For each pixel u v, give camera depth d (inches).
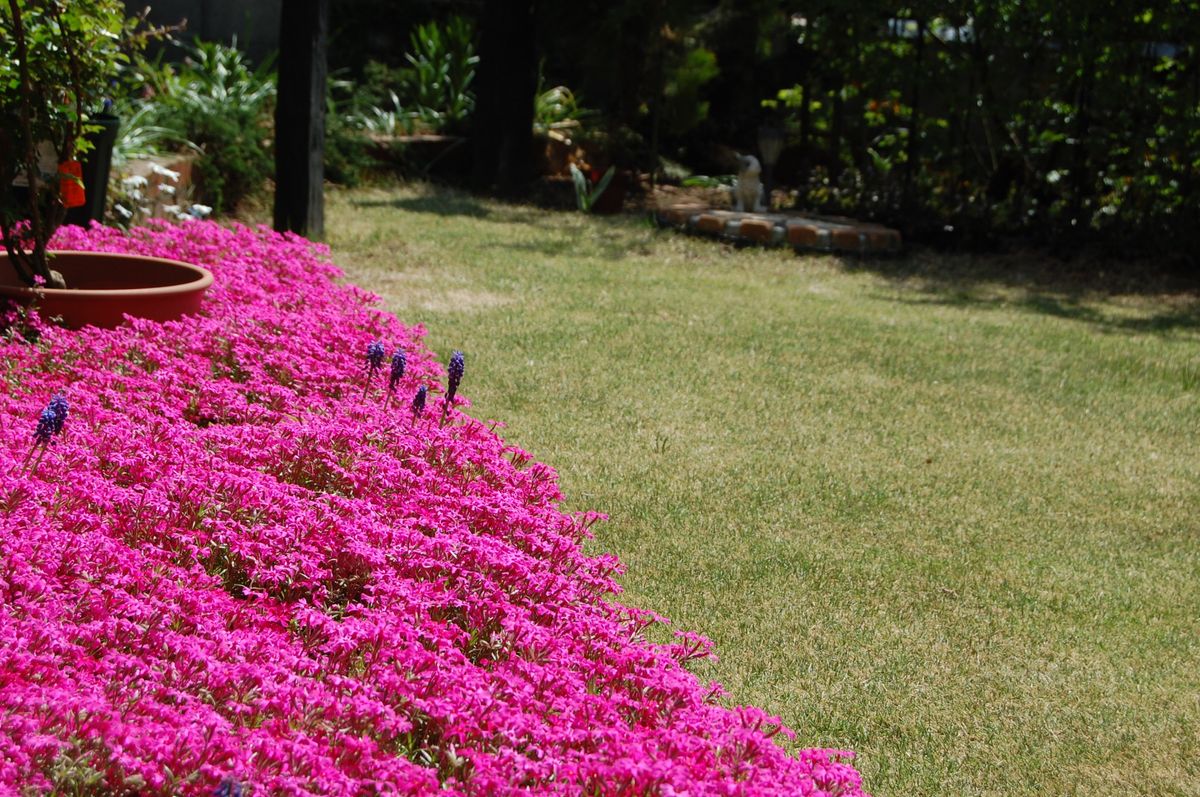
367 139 599.5
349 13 705.6
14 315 217.0
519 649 122.0
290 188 412.8
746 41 693.9
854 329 345.4
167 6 644.1
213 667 103.8
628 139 686.5
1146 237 492.7
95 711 91.4
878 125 611.8
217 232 312.2
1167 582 183.9
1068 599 174.7
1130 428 265.9
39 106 233.8
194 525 141.3
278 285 283.6
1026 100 520.7
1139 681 152.6
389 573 131.6
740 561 177.8
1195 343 360.8
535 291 366.6
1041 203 531.5
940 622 164.6
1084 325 379.2
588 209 570.6
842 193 566.6
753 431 241.4
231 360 219.9
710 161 751.7
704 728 107.2
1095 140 498.9
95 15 235.6
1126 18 489.1
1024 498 215.8
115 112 438.0
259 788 86.4
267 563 135.0
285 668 106.3
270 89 586.9
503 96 603.2
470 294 354.6
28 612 108.3
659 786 93.3
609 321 330.0
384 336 259.0
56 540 124.3
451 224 487.8
